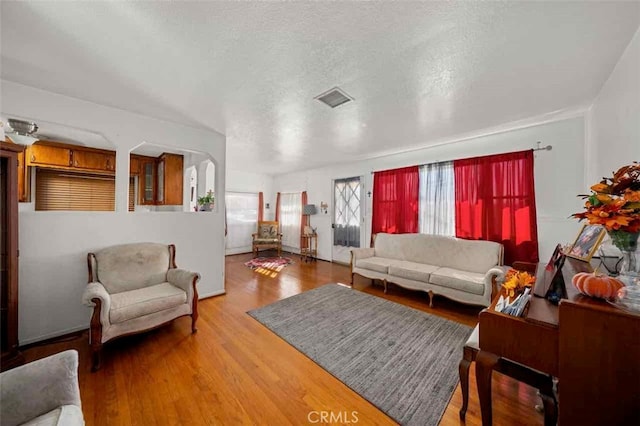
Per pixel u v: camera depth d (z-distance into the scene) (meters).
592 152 2.41
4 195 1.76
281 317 2.73
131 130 2.65
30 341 2.14
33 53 1.62
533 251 3.00
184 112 2.63
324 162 5.30
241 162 5.34
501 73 1.82
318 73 1.83
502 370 1.23
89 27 1.36
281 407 1.49
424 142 3.70
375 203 4.72
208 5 1.19
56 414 0.95
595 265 1.43
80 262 2.38
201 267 3.27
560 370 1.02
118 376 1.75
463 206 3.57
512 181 3.16
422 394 1.61
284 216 7.02
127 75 1.89
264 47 1.53
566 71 1.80
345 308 3.00
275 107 2.46
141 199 4.45
